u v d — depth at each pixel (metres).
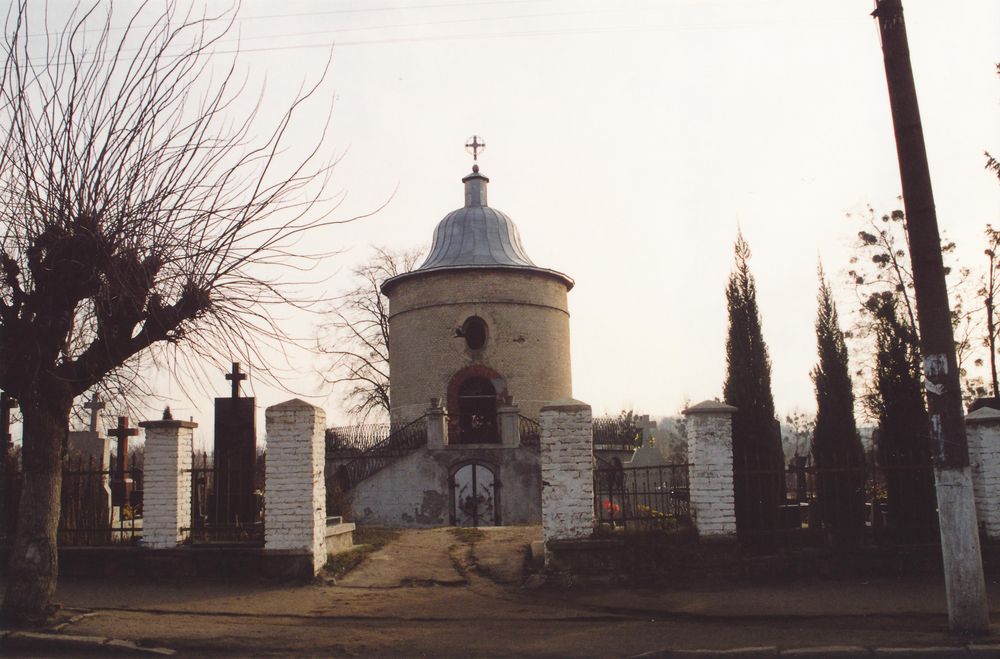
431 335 31.86
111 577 12.67
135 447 27.16
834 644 8.59
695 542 12.41
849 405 16.33
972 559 9.01
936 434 9.27
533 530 17.58
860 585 12.02
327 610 10.72
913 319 28.22
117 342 10.08
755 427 13.94
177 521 12.84
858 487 13.92
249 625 9.82
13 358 9.59
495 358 31.50
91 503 14.09
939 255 9.43
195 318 10.23
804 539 13.32
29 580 9.49
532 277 32.53
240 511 14.31
